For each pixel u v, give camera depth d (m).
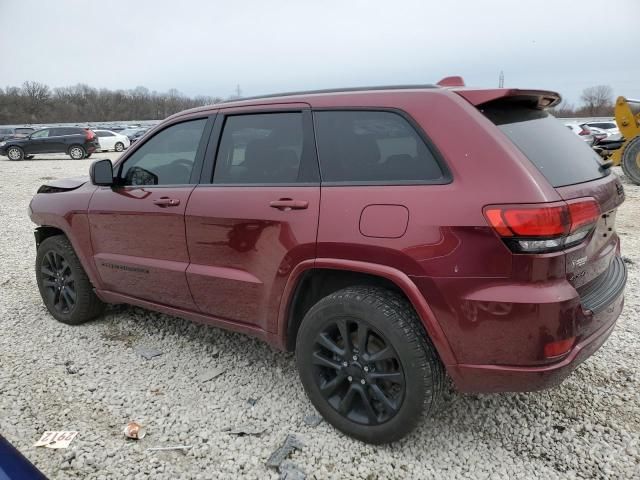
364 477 2.50
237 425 2.90
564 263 2.24
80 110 89.94
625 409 2.97
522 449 2.67
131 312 4.55
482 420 2.91
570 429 2.81
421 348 2.43
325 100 2.87
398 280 2.42
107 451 2.70
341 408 2.74
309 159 2.84
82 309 4.20
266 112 3.09
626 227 7.40
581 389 3.18
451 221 2.29
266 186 2.95
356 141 2.71
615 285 2.71
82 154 25.56
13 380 3.41
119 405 3.12
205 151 3.32
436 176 2.42
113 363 3.64
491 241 2.23
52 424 2.93
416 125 2.52
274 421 2.94
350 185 2.64
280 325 2.92
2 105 85.25
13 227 8.56
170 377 3.44
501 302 2.22
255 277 2.97
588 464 2.55
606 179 2.74
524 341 2.23
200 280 3.24
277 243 2.82
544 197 2.20
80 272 4.14
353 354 2.65
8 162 23.75
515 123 2.55
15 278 5.65
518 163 2.28
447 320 2.35
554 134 2.72
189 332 4.12
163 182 3.54
